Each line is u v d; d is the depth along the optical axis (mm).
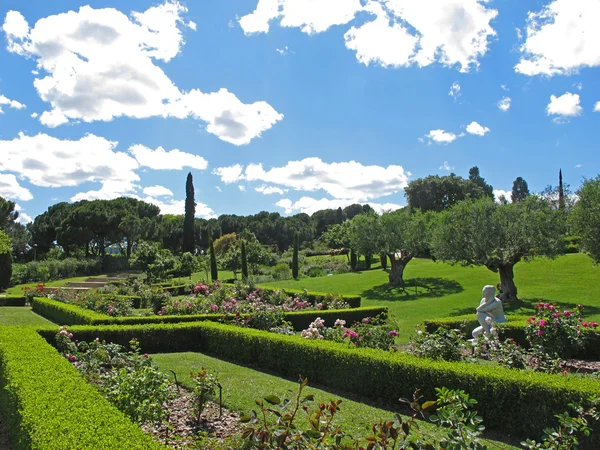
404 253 28484
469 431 2932
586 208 20250
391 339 9156
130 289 26453
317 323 10727
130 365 7035
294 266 37750
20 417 4492
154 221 55344
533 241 18969
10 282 32156
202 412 6477
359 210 88812
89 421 4113
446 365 6695
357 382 7562
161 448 3605
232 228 73500
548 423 5500
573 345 8664
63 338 8953
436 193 55062
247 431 2842
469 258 20547
